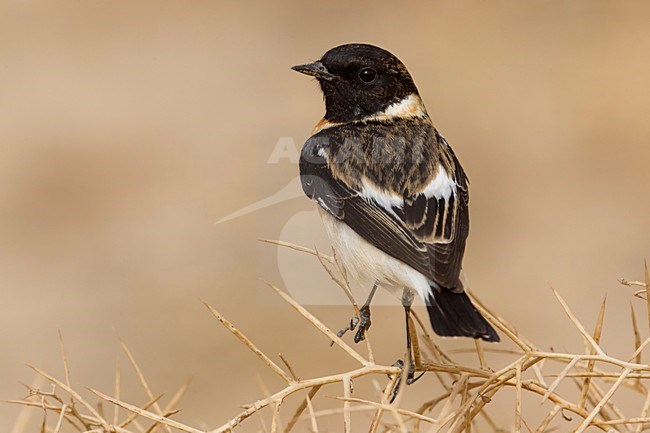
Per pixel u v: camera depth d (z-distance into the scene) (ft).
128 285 53.83
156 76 74.43
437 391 43.50
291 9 82.79
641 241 57.47
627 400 41.39
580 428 19.47
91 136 67.97
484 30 78.95
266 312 50.11
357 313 22.99
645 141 66.28
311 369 45.65
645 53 74.43
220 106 70.44
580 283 53.72
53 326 50.60
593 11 79.36
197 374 46.52
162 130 67.97
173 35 79.25
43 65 75.25
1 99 71.46
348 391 20.24
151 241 57.62
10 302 52.85
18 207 60.80
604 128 67.72
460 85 72.84
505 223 59.47
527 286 53.57
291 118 68.08
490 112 70.13
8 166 64.75
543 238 57.93
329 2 83.35
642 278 54.03
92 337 49.60
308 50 77.20
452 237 28.53
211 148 65.87
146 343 48.96
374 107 32.94
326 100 33.45
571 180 63.26
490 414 42.34
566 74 73.20
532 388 20.94
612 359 20.06
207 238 57.36
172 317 50.78
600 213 60.08
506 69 74.08
